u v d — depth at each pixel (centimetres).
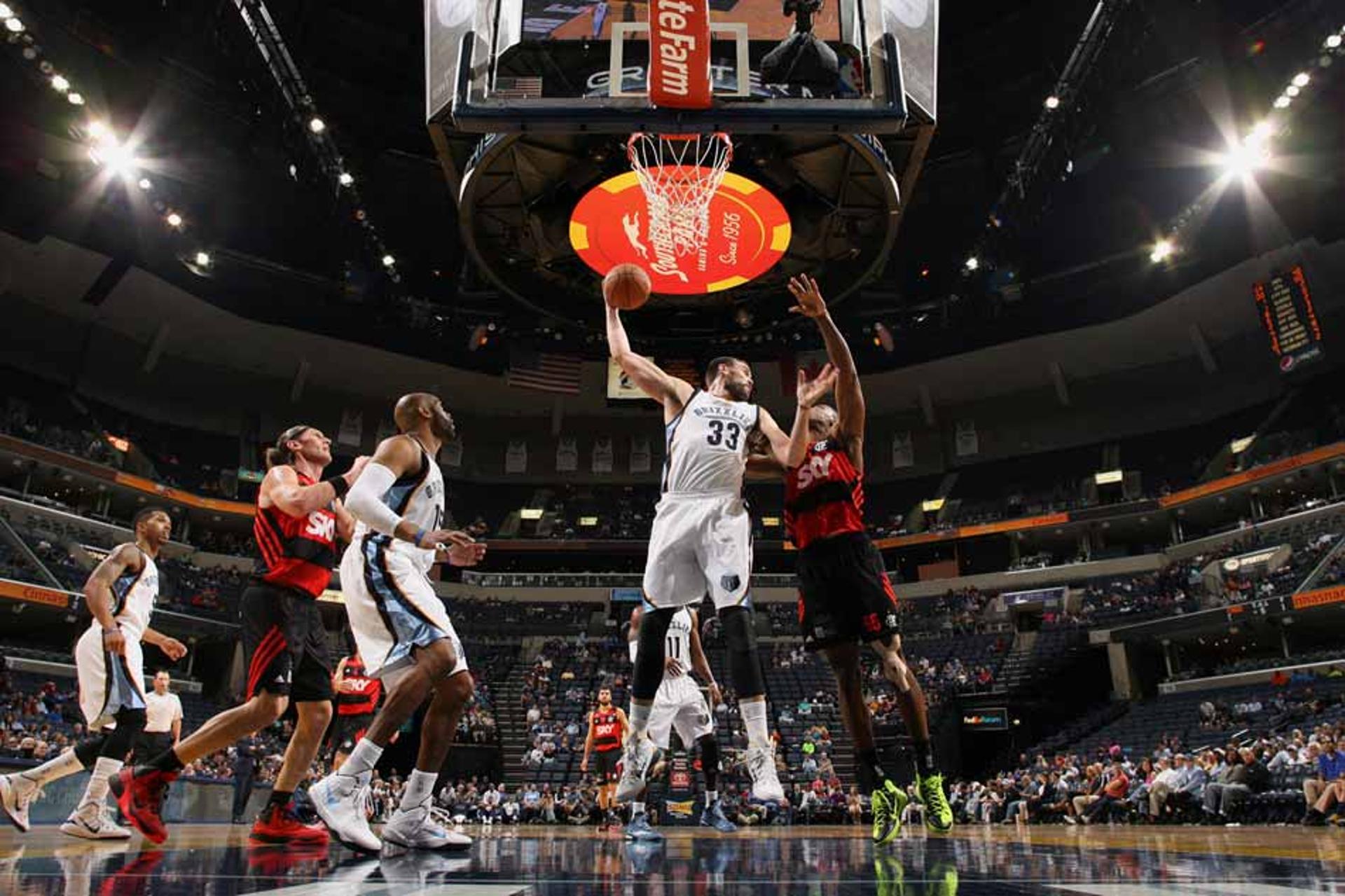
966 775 2627
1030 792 1866
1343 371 3297
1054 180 2447
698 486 402
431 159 2989
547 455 4191
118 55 2380
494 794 1939
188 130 2628
